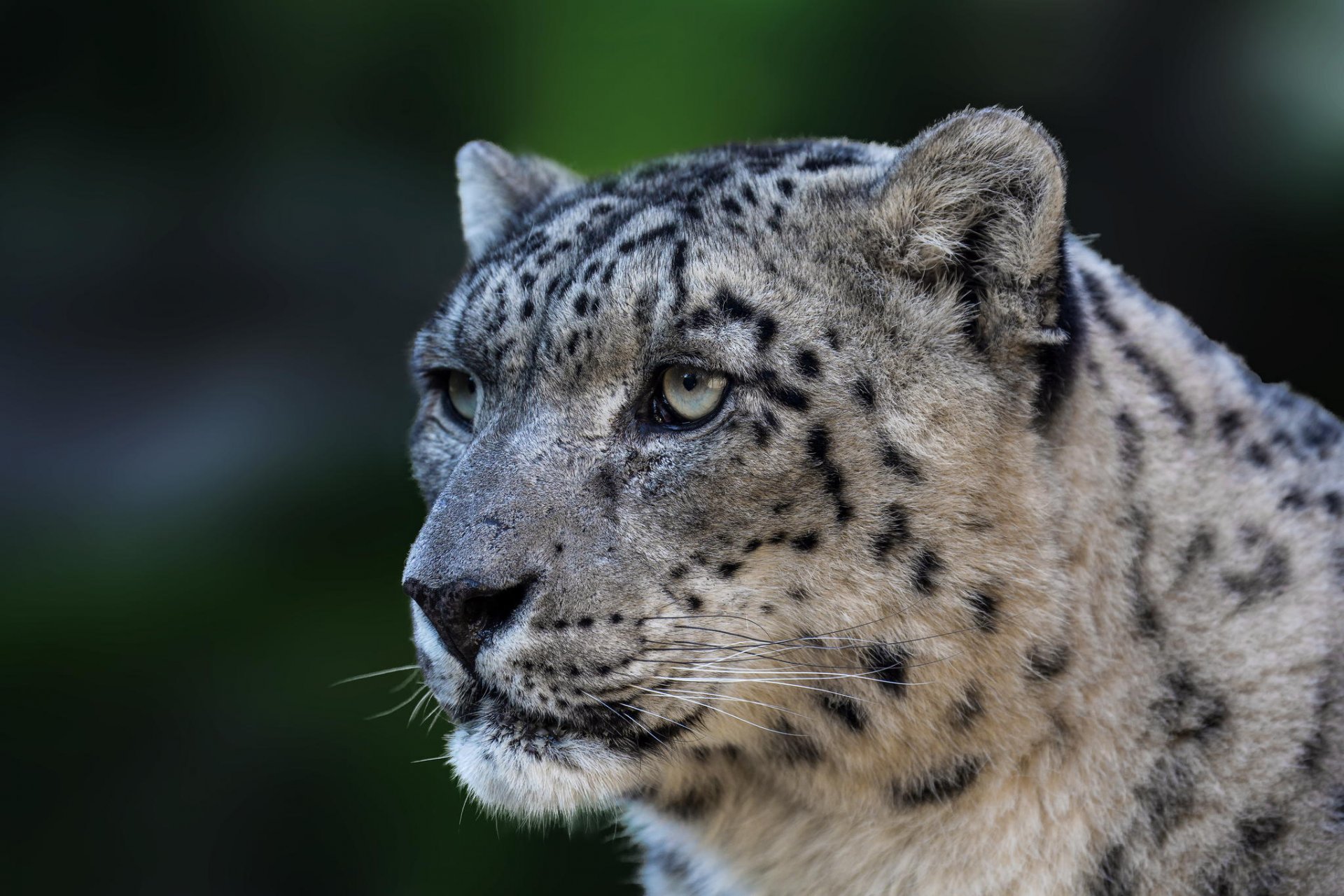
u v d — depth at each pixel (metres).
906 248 6.52
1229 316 18.22
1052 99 18.64
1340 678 6.51
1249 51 17.89
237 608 16.73
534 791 6.58
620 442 6.57
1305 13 17.78
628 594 6.39
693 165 7.75
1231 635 6.51
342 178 21.83
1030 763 6.53
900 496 6.30
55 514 18.47
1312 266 17.83
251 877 14.18
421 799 14.29
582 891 13.45
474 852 13.78
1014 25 18.80
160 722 15.34
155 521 18.30
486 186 9.13
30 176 21.62
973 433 6.36
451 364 7.49
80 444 19.45
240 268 21.41
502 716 6.64
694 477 6.39
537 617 6.37
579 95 20.73
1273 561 6.66
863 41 19.39
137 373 20.69
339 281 21.31
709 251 6.57
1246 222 18.03
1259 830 6.33
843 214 6.62
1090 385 6.68
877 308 6.48
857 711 6.52
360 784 14.54
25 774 14.93
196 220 21.56
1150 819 6.43
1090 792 6.48
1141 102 18.30
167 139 21.86
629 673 6.41
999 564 6.32
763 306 6.45
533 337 6.80
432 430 7.96
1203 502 6.70
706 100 20.06
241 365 20.72
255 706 15.40
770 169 7.20
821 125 19.47
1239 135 17.97
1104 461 6.57
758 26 20.03
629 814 7.98
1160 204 18.28
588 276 6.73
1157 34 18.12
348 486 18.69
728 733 6.76
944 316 6.49
